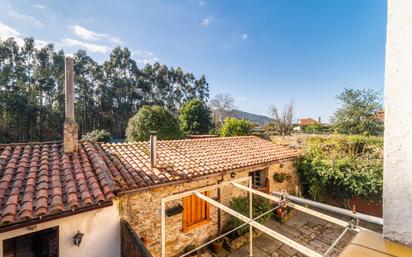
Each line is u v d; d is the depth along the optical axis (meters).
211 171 7.12
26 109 29.88
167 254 6.47
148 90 51.81
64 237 4.75
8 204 3.92
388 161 0.74
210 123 31.33
